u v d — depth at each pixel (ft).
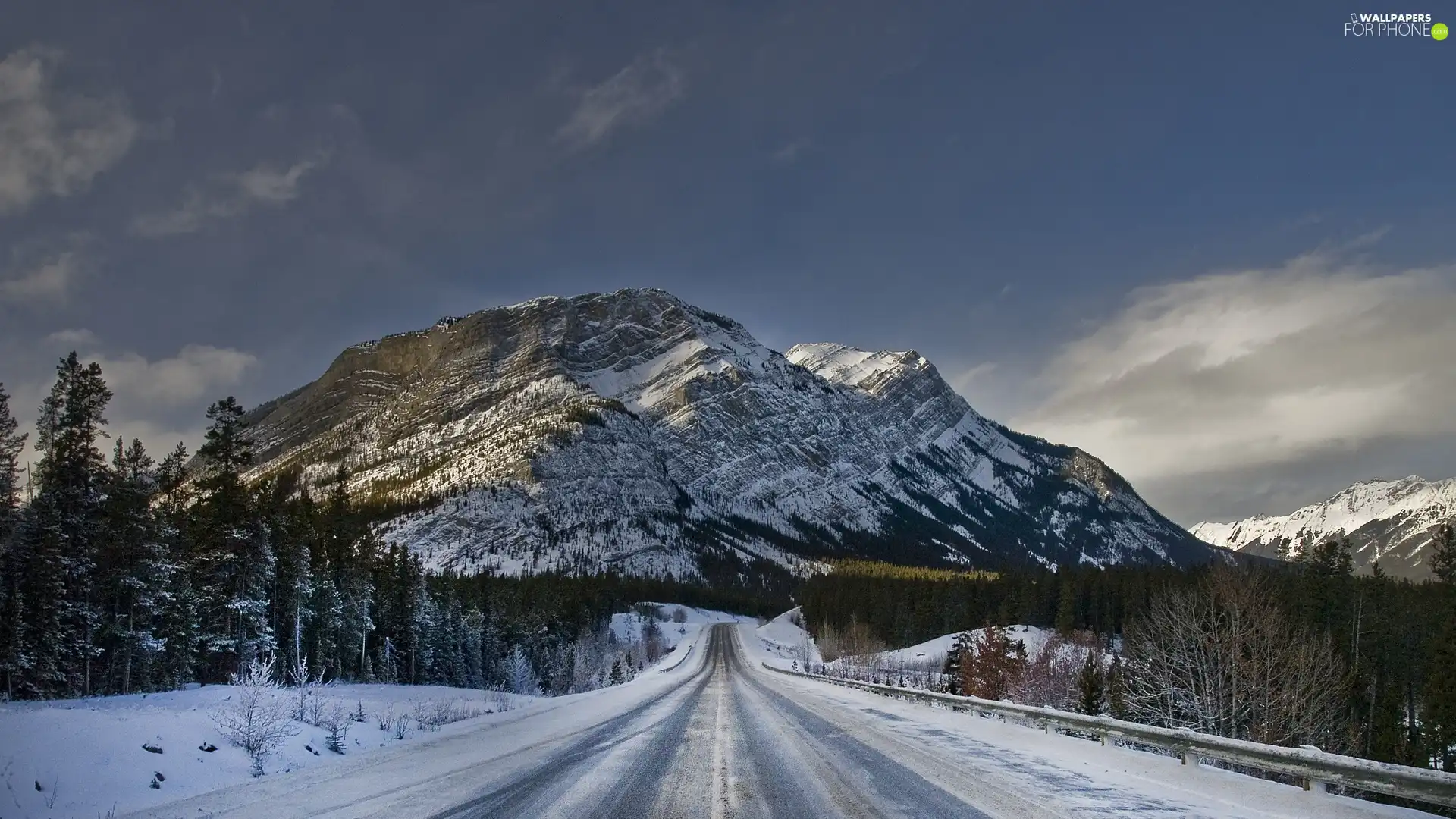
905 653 306.96
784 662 285.84
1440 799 24.67
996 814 28.30
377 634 207.92
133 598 124.47
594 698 116.47
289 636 166.91
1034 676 152.05
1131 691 110.73
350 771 40.63
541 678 291.38
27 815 30.55
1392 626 173.27
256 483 162.61
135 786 35.81
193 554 138.21
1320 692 98.78
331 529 194.80
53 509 113.60
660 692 120.06
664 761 43.39
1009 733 56.29
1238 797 31.60
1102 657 171.73
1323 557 167.32
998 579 444.96
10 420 112.27
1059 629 294.87
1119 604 313.94
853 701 96.43
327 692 107.96
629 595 610.65
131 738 40.68
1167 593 115.85
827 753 46.16
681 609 581.53
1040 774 37.63
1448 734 115.34
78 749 37.45
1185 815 28.04
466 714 86.63
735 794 33.01
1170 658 101.14
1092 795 32.01
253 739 45.60
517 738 57.52
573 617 359.66
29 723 40.11
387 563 222.28
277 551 160.15
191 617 135.03
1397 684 165.27
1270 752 31.22
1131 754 42.19
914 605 393.29
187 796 35.68
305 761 47.21
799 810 29.58
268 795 33.76
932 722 66.69
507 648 272.51
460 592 273.95
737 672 212.64
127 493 122.72
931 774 38.04
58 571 111.75
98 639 123.65
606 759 44.27
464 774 39.04
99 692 124.26
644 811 29.50
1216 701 91.97
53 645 110.73
